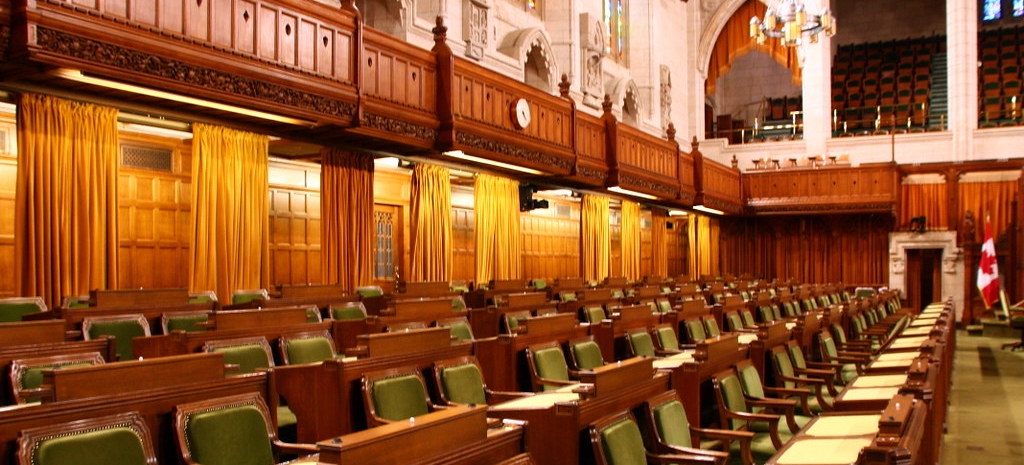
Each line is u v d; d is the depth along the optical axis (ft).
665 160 61.77
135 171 36.22
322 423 15.48
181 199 38.50
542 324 22.44
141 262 36.37
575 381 20.40
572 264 73.36
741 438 16.43
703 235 81.10
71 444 10.53
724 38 96.99
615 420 13.71
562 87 47.47
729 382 19.06
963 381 38.65
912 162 83.82
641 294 40.81
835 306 40.81
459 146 36.11
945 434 26.37
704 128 101.96
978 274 70.90
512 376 20.68
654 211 75.92
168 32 23.97
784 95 115.85
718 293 50.60
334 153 36.29
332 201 36.17
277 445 13.24
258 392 13.85
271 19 27.50
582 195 61.36
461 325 25.46
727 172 76.48
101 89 25.31
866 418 15.55
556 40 66.33
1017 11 113.80
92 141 26.81
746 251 84.38
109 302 22.65
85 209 26.55
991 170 72.28
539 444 13.17
